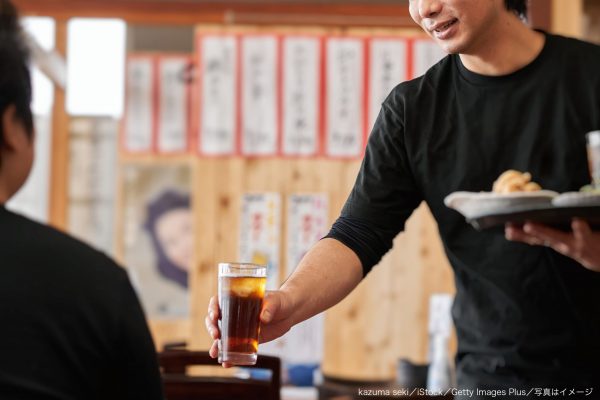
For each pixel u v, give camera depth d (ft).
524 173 7.29
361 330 18.63
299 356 16.94
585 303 7.09
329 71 18.71
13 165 4.95
